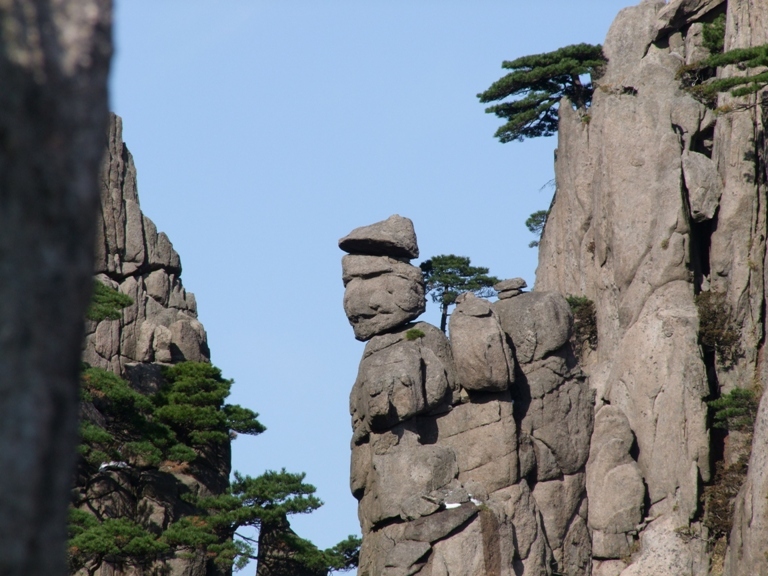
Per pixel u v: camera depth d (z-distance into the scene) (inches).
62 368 710.5
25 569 685.9
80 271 721.0
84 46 733.9
